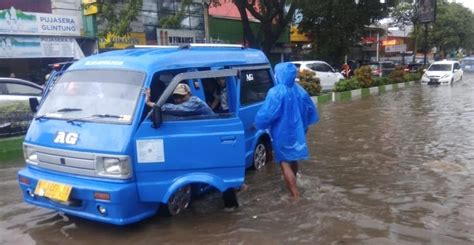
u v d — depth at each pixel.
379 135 10.14
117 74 4.93
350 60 38.50
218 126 4.79
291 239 4.53
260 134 7.13
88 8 18.73
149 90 4.64
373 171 7.03
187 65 5.32
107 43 19.47
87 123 4.62
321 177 6.75
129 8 17.94
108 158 4.36
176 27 20.91
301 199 5.74
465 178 6.48
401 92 22.05
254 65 7.14
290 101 5.62
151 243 4.48
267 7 25.09
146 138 4.45
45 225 4.96
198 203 5.57
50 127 4.80
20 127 9.93
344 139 9.79
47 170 4.77
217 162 4.80
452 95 19.67
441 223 4.86
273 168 7.35
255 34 29.45
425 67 35.25
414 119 12.49
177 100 4.93
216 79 5.81
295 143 5.66
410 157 7.89
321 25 31.09
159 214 5.14
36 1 17.58
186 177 4.69
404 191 5.96
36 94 10.47
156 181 4.54
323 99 18.14
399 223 4.88
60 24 17.73
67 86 5.12
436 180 6.42
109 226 4.87
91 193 4.36
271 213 5.25
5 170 7.58
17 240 4.60
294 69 5.67
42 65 17.64
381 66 34.56
